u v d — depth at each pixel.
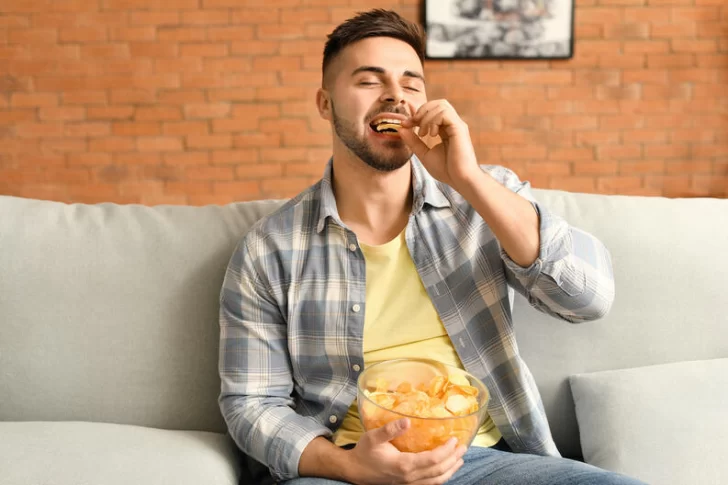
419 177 1.22
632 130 3.80
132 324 1.26
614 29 3.70
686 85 3.76
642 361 1.29
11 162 3.80
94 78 3.73
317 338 1.18
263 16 3.70
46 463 1.04
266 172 3.84
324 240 1.20
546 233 1.06
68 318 1.25
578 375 1.29
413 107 1.18
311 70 3.74
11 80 3.72
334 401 1.16
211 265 1.28
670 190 3.86
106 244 1.29
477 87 3.74
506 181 1.28
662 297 1.29
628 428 1.15
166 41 3.71
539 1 3.65
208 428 1.26
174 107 3.77
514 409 1.17
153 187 3.84
